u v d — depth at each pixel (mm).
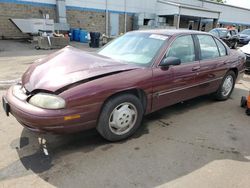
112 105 3010
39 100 2658
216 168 2773
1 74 6875
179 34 3963
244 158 3006
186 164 2828
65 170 2633
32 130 2703
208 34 4637
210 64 4422
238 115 4438
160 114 4312
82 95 2705
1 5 16156
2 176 2502
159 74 3459
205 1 30234
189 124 3938
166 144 3256
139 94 3363
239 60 5328
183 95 4023
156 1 25578
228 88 5234
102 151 3023
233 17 34250
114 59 3654
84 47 15789
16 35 17141
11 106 2861
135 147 3148
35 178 2490
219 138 3504
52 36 14094
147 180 2523
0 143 3111
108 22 22625
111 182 2473
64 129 2693
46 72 3014
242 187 2482
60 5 18469
